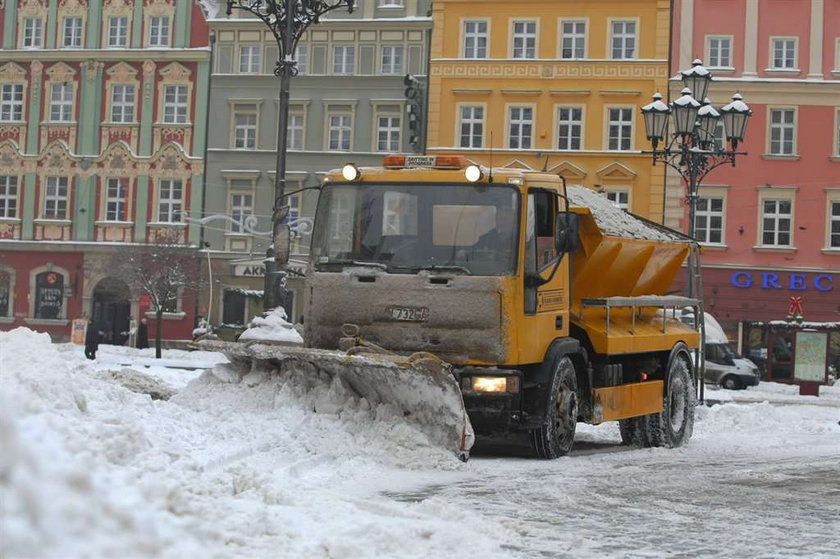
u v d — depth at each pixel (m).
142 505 6.04
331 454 12.91
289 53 24.38
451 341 14.28
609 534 9.45
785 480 13.45
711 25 57.81
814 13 57.31
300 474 11.71
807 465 15.43
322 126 60.56
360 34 60.19
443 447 13.53
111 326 62.91
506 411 14.08
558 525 9.83
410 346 14.39
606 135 58.47
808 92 57.25
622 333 17.27
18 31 64.38
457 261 14.38
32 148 63.84
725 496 11.93
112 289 62.50
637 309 18.44
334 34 60.41
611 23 58.47
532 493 11.67
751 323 50.91
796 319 46.53
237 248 61.28
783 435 22.00
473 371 14.12
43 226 63.47
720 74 57.78
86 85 63.44
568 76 58.53
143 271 54.94
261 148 61.50
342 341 14.30
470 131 59.34
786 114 57.69
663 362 19.27
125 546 4.93
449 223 14.50
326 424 13.55
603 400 16.42
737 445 19.39
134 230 62.56
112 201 63.12
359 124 60.25
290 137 60.91
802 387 43.31
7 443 4.80
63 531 4.68
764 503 11.48
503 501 11.04
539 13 58.97
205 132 62.06
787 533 9.74
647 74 57.97
